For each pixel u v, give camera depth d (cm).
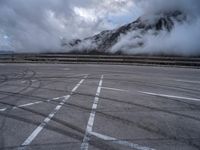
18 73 1519
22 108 625
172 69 1820
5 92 864
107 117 532
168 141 392
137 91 856
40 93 834
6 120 520
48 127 470
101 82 1084
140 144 380
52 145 380
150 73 1489
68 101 700
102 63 2450
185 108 611
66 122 499
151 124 481
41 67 1995
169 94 799
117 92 838
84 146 374
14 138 413
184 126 469
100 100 709
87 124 484
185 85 1000
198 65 2030
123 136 415
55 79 1202
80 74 1420
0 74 1478
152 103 667
